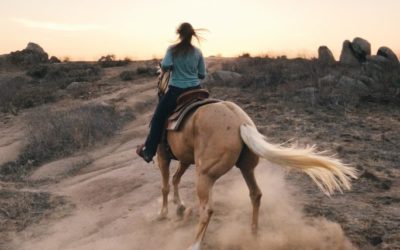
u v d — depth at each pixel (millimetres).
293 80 18266
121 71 27219
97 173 10352
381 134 10938
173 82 6195
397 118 12531
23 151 12945
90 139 13164
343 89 15648
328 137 10609
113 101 18578
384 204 6785
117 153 11938
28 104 19906
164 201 7031
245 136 5305
